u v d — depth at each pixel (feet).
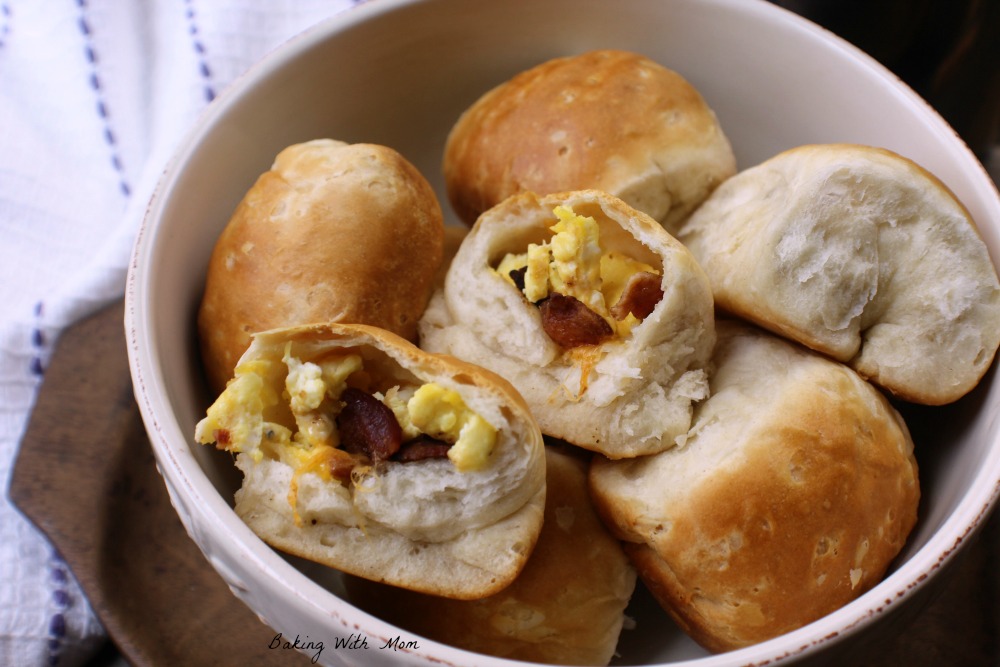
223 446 1.13
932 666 1.25
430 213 1.28
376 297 1.23
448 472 1.12
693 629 1.20
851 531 1.15
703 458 1.17
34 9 1.65
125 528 1.35
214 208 1.32
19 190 1.62
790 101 1.42
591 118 1.29
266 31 1.62
